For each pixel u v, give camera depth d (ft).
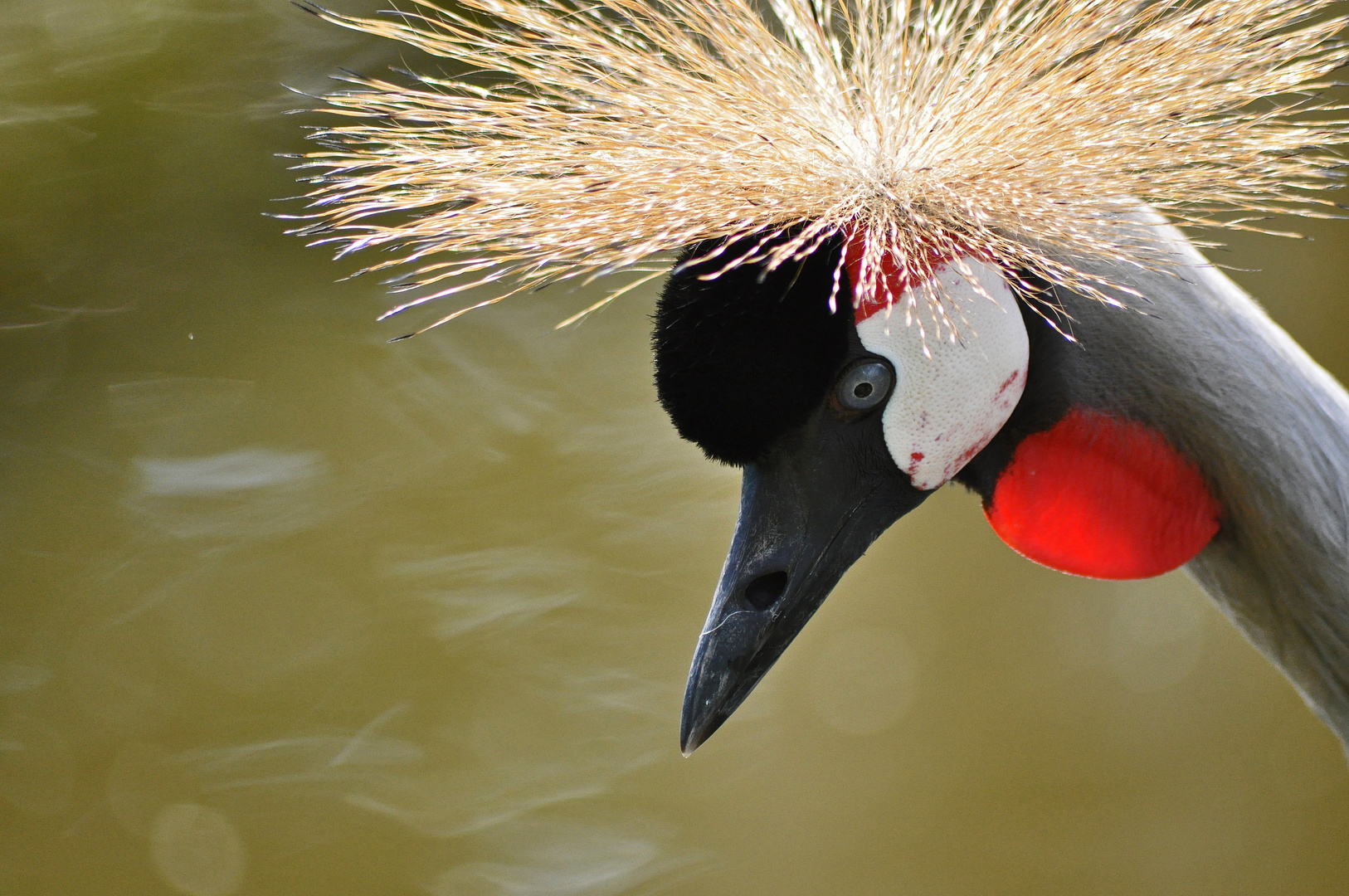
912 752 12.06
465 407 14.21
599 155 10.11
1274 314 14.55
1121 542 10.16
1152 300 10.11
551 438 14.01
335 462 13.60
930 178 10.06
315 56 14.26
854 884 11.10
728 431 10.12
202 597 12.57
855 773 11.92
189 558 12.75
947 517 14.40
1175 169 10.07
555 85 10.18
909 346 10.09
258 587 12.71
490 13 10.16
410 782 11.48
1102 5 10.09
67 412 13.99
